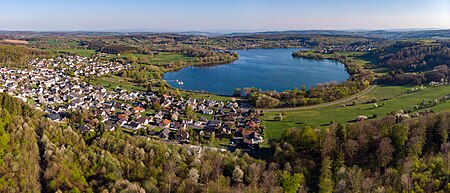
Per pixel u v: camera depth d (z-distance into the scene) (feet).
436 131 419.54
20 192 285.23
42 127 380.37
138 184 325.42
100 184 321.32
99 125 489.26
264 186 349.20
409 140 398.83
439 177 315.58
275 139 535.19
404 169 338.75
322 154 414.41
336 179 352.69
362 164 391.65
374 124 490.08
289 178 350.43
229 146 517.14
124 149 385.50
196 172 359.87
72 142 376.68
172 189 335.88
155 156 388.98
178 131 560.20
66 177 312.91
